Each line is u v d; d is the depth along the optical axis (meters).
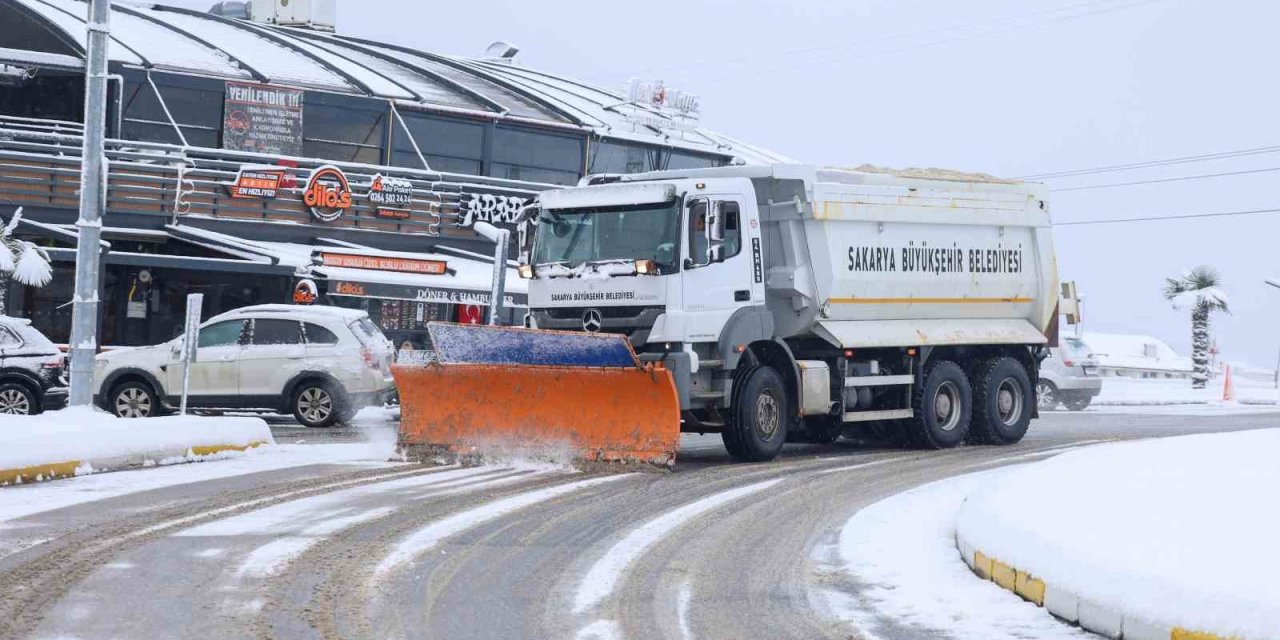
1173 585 9.52
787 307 24.16
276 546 13.41
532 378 21.22
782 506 17.25
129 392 30.36
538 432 21.28
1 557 12.55
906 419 26.12
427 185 48.69
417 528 14.79
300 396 30.11
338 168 46.66
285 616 10.41
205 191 44.44
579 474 20.28
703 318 21.62
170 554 12.88
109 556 12.71
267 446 23.02
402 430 22.05
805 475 20.78
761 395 22.67
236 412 33.69
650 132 57.66
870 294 24.69
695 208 21.53
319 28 66.31
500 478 19.62
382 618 10.48
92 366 22.86
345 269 41.28
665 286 21.16
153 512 15.54
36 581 11.50
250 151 47.28
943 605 11.32
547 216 22.56
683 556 13.55
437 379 21.84
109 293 41.06
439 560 12.96
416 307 44.44
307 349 30.17
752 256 22.64
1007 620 10.70
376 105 49.97
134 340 41.31
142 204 43.19
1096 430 32.22
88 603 10.70
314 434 28.08
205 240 42.34
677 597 11.58
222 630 9.91
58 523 14.60
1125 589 9.94
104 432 19.89
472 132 52.25
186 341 23.39
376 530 14.57
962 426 26.47
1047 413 41.31
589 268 21.81
